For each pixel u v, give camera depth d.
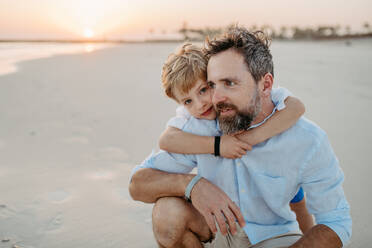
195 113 1.77
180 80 1.71
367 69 10.44
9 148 3.85
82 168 3.24
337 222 1.52
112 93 7.50
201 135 1.74
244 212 1.70
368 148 3.55
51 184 2.90
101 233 2.21
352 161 3.23
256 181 1.64
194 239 1.77
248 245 1.74
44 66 14.88
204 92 1.74
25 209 2.49
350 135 3.99
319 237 1.51
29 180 2.98
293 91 6.89
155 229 1.75
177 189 1.70
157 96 6.96
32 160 3.46
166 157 1.78
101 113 5.53
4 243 2.08
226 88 1.49
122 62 17.25
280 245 1.61
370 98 6.04
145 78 10.29
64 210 2.49
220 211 1.60
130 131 4.46
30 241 2.11
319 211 1.58
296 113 1.55
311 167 1.55
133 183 1.81
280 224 1.73
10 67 14.27
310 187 1.59
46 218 2.38
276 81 8.32
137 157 3.51
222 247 1.85
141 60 18.59
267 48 1.54
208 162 1.72
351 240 2.04
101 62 17.27
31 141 4.11
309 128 1.56
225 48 1.50
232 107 1.51
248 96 1.50
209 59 1.56
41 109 5.92
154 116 5.25
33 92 7.80
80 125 4.81
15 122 5.03
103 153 3.65
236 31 1.52
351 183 2.80
